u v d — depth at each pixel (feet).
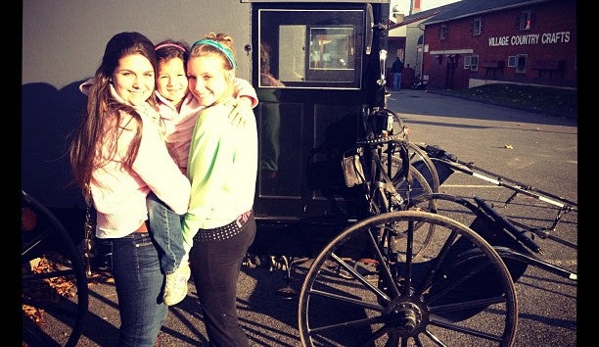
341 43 10.25
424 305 8.91
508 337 8.80
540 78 81.76
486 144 35.22
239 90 7.64
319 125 10.57
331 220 10.69
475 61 104.22
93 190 6.91
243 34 10.34
